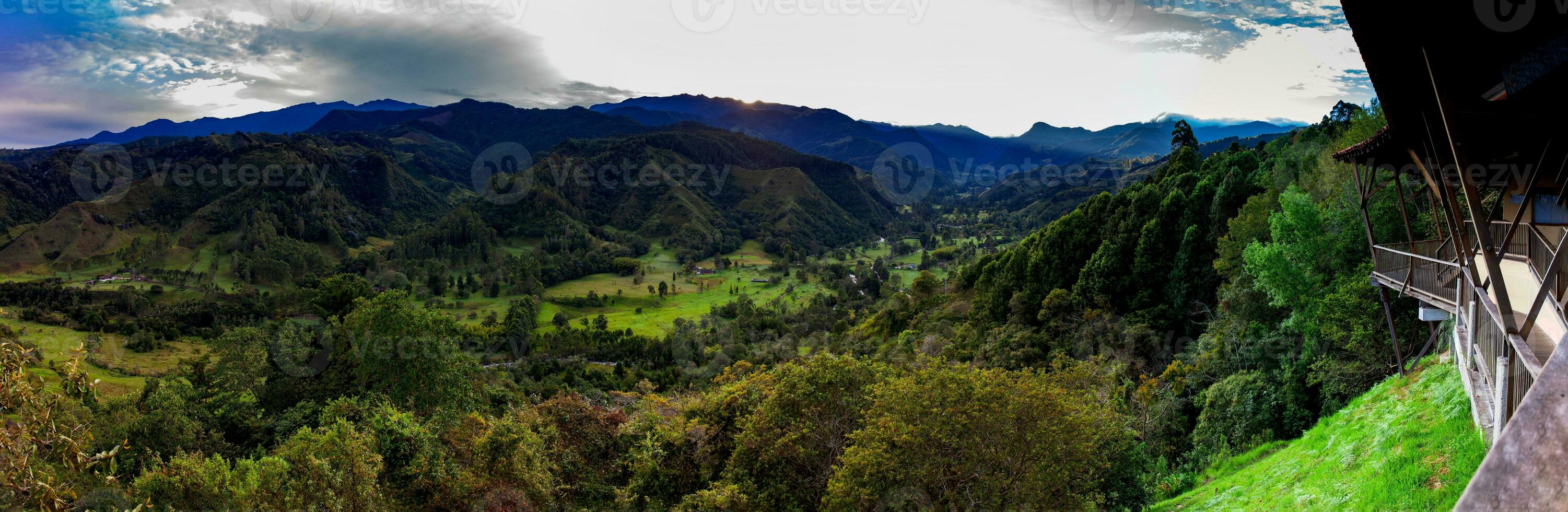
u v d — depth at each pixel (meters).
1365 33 6.80
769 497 19.69
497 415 42.91
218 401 38.91
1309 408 19.92
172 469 22.61
